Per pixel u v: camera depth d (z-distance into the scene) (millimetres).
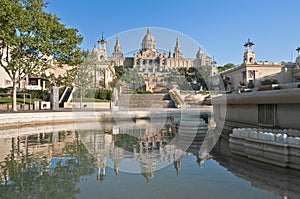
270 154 4777
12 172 4539
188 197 3354
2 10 13297
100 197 3354
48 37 15242
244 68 41500
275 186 3734
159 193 3488
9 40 13797
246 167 4699
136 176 4133
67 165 4961
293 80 42562
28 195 3459
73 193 3488
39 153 6180
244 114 7684
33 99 23516
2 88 25391
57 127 12531
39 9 15375
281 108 6141
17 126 12117
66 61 16766
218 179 4055
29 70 16031
